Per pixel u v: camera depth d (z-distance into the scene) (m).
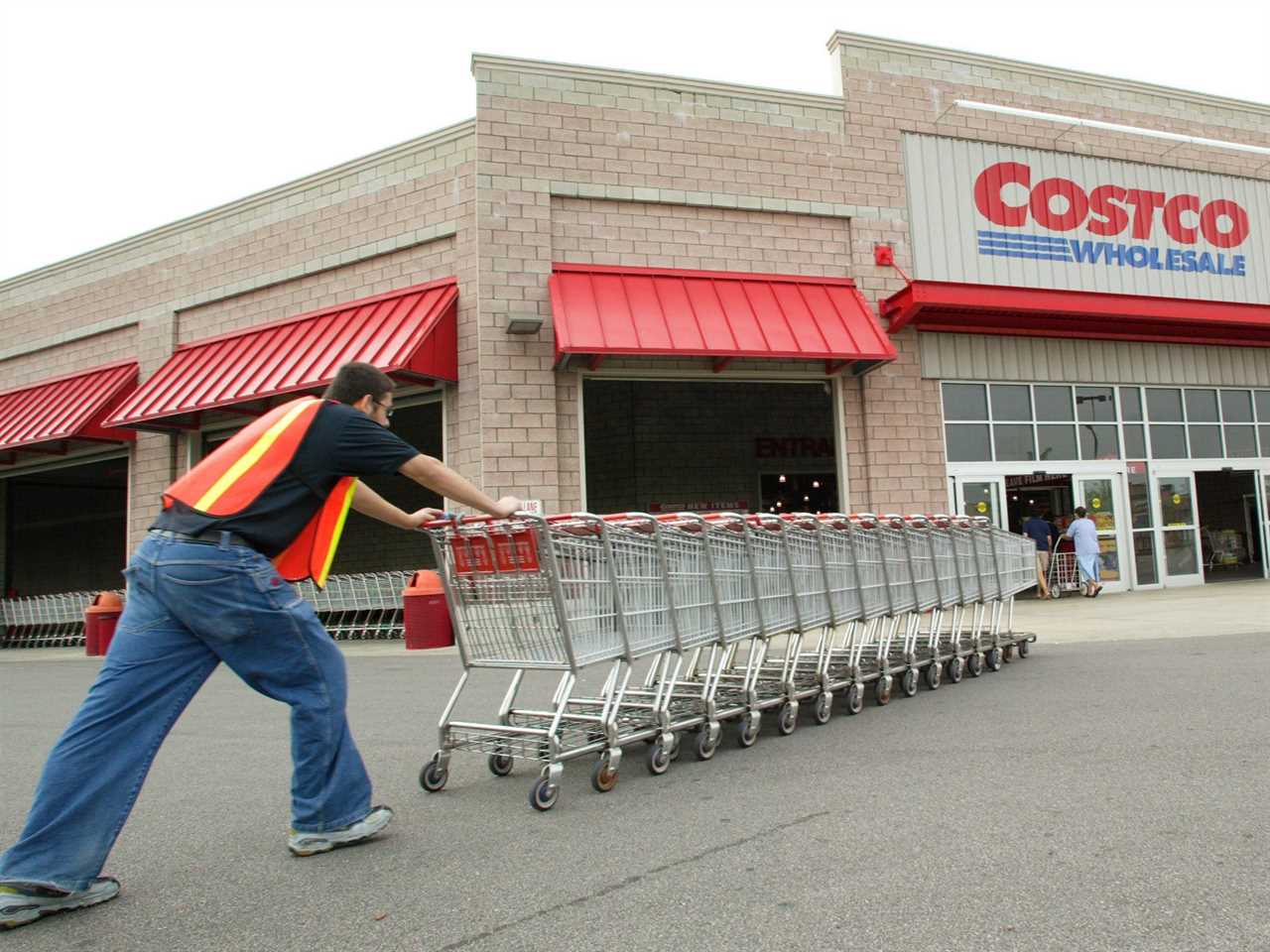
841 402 13.46
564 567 4.23
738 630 5.16
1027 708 5.73
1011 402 14.67
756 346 11.96
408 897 2.97
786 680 5.53
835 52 14.01
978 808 3.67
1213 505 19.92
